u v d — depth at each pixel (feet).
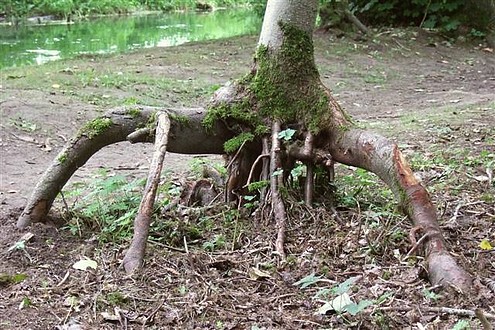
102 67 39.06
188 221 14.42
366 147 13.94
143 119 14.67
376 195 16.17
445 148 21.36
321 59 44.83
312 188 14.75
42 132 25.88
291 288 11.42
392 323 9.90
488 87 39.83
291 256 12.54
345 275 11.86
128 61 41.68
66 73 36.27
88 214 14.55
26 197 18.39
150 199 12.86
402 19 54.49
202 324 10.20
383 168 13.48
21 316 10.55
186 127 14.97
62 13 75.41
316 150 14.78
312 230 13.74
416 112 30.14
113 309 10.73
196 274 11.87
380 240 12.84
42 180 14.34
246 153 15.20
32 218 14.21
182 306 10.75
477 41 52.37
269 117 15.17
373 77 41.42
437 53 49.19
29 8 73.51
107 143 14.70
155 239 13.35
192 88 34.76
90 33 62.59
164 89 34.14
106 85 33.86
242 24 72.79
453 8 52.85
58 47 51.60
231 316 10.43
